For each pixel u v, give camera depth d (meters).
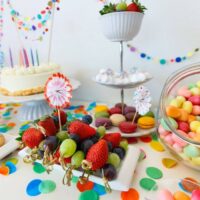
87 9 0.71
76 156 0.33
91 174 0.35
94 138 0.37
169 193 0.32
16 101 0.56
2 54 0.90
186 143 0.38
